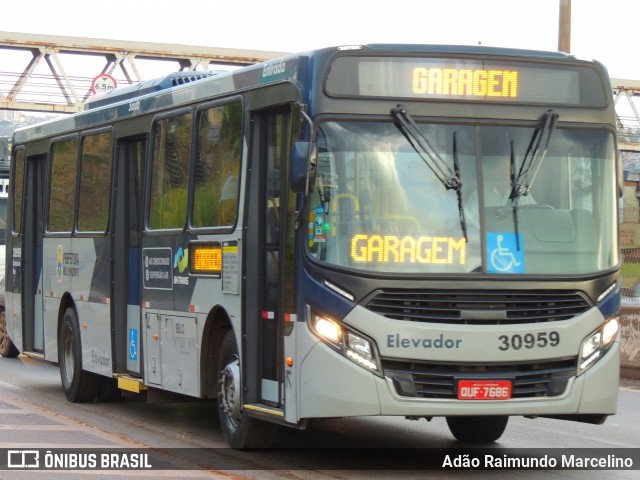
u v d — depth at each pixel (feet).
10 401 49.37
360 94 31.37
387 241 30.76
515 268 31.14
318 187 30.94
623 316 62.08
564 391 30.96
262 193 34.55
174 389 39.37
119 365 44.96
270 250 34.04
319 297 30.58
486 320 30.60
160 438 38.50
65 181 51.21
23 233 55.83
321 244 30.78
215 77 37.63
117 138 45.42
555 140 32.22
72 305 50.19
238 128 35.42
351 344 30.22
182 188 39.42
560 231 31.73
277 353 33.27
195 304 37.73
